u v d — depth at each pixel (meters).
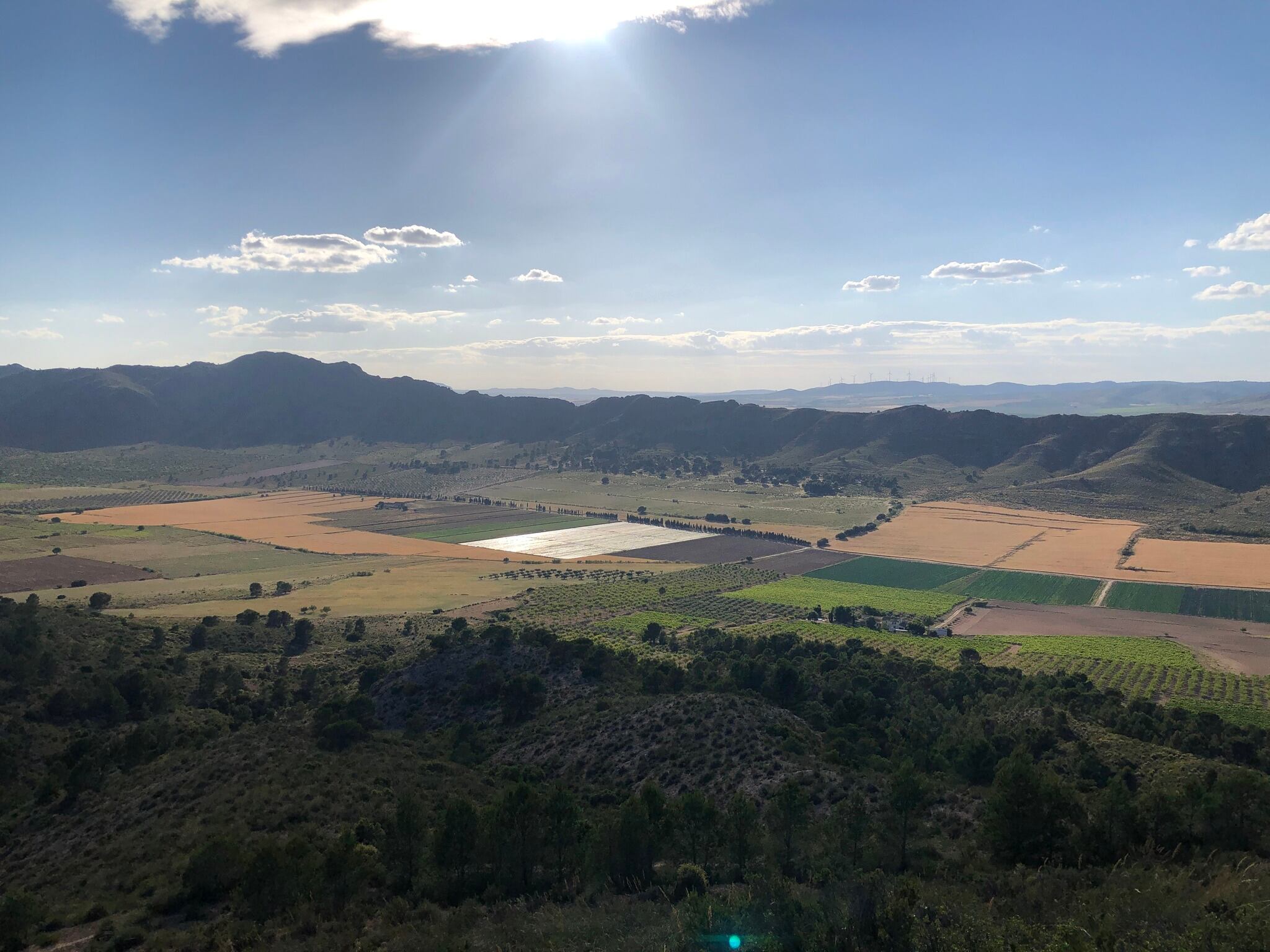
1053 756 95.44
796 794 61.34
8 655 117.12
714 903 42.88
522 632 153.38
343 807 75.06
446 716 115.69
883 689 128.00
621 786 86.31
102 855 69.81
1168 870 49.69
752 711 98.56
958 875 53.53
